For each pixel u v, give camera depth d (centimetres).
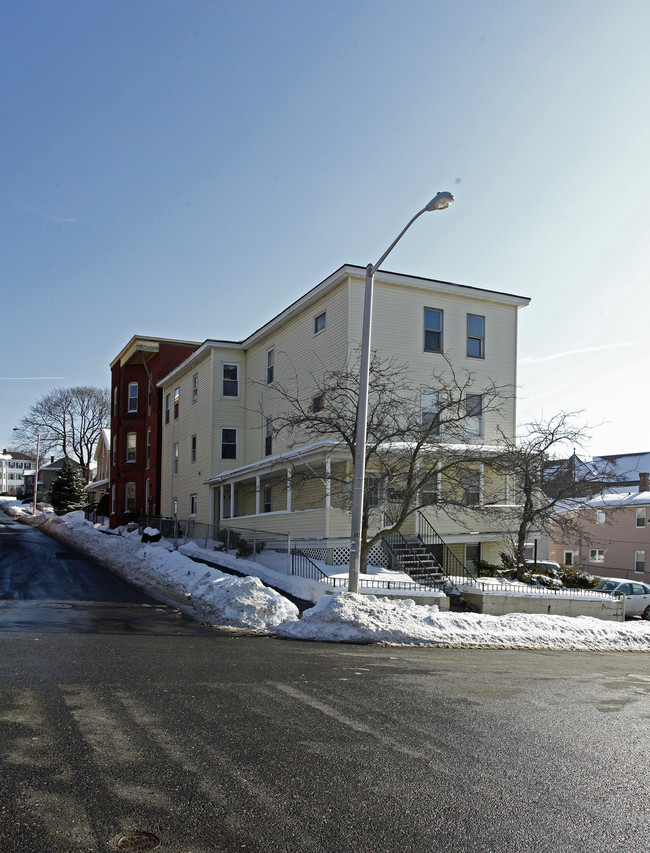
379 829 440
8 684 768
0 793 470
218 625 1324
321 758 565
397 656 1095
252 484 3045
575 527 2330
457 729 671
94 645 1031
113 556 2653
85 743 577
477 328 2628
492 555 2573
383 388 2020
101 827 426
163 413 4072
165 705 703
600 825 460
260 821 444
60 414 7744
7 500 11256
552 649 1349
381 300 2434
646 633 1577
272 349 2994
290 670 913
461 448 2147
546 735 667
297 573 1998
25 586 1833
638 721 743
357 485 1436
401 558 2144
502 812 475
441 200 1293
